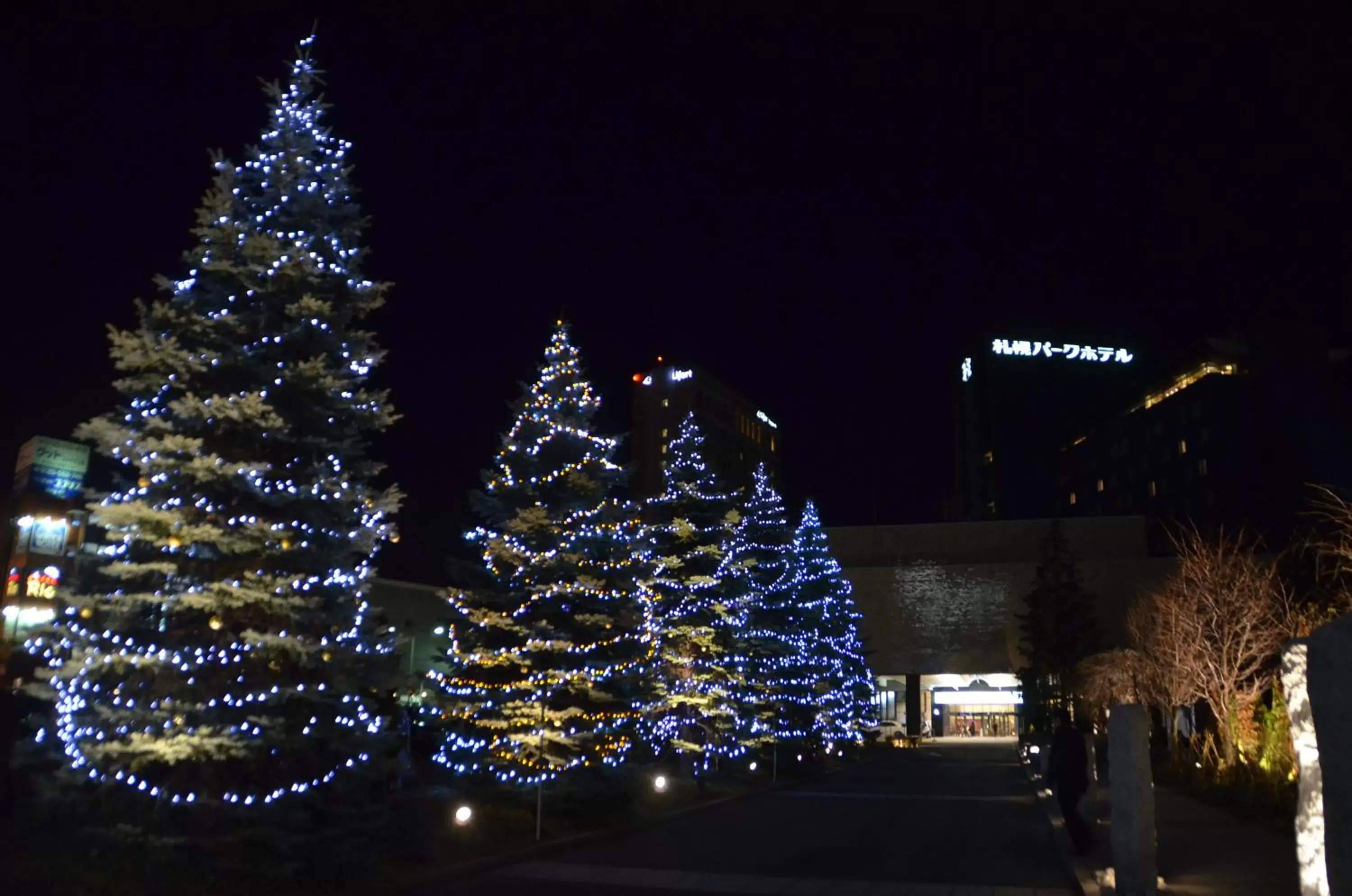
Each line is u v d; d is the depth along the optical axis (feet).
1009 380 432.25
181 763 38.86
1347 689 15.80
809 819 76.23
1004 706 279.90
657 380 363.97
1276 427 288.92
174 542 38.99
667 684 89.51
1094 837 60.85
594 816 64.03
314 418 42.11
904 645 259.80
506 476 66.74
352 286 43.75
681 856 55.47
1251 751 81.30
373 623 43.09
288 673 40.68
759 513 121.80
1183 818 69.67
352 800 41.55
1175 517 320.50
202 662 38.63
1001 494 418.10
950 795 100.83
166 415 40.75
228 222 41.75
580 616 63.41
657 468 352.90
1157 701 111.86
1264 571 96.07
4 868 36.73
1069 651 207.41
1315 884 23.71
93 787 39.14
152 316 40.22
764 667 115.55
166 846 36.70
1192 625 91.40
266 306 42.45
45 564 117.60
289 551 40.57
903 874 50.14
